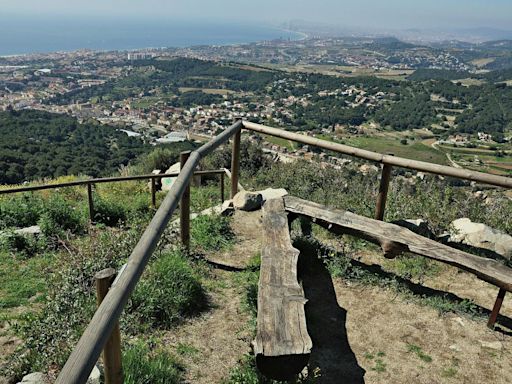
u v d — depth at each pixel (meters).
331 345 3.38
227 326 3.57
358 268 4.50
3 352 3.35
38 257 5.12
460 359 3.29
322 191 7.67
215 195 8.81
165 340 3.35
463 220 5.49
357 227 4.21
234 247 5.10
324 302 3.96
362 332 3.56
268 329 2.55
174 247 4.69
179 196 3.56
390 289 4.19
